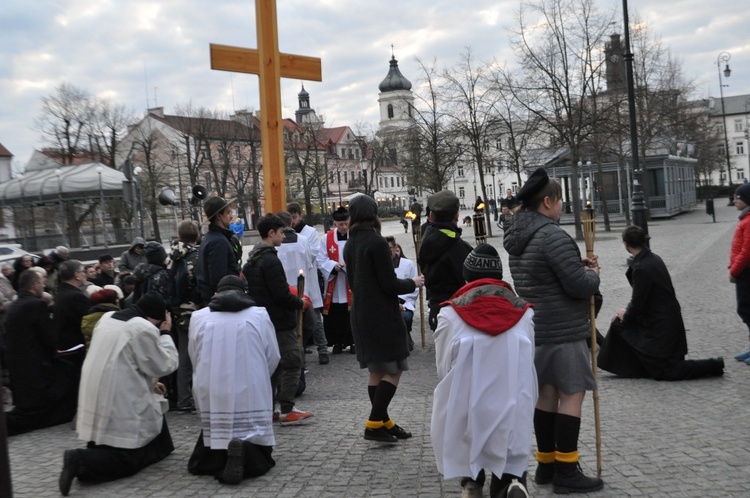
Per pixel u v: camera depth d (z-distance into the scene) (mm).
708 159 78312
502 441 4266
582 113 32250
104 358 5898
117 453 5801
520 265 4949
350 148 132250
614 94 35125
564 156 42938
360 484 5316
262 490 5309
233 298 5805
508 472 4340
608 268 21703
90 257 35969
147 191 55875
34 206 38281
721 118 142625
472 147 39781
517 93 32750
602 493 4812
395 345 6176
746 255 8641
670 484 4918
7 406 8922
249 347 5746
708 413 6711
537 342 4855
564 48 31812
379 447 6250
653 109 43812
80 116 60469
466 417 4344
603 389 8000
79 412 5941
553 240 4777
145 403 6008
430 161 41125
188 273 8008
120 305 8922
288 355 7301
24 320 7898
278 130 11672
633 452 5676
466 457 4352
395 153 85188
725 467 5191
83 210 39750
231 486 5449
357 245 6238
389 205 102375
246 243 50125
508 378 4297
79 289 8523
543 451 5051
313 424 7219
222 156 77188
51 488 5719
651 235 34938
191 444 6801
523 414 4328
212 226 7691
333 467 5762
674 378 8109
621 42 35125
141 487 5559
